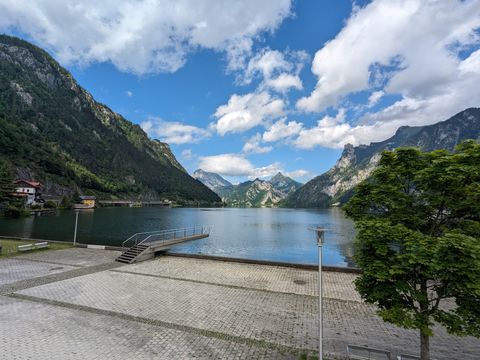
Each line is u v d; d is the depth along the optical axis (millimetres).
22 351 8758
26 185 99375
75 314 11844
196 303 13602
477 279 6039
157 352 9016
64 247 26922
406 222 8430
